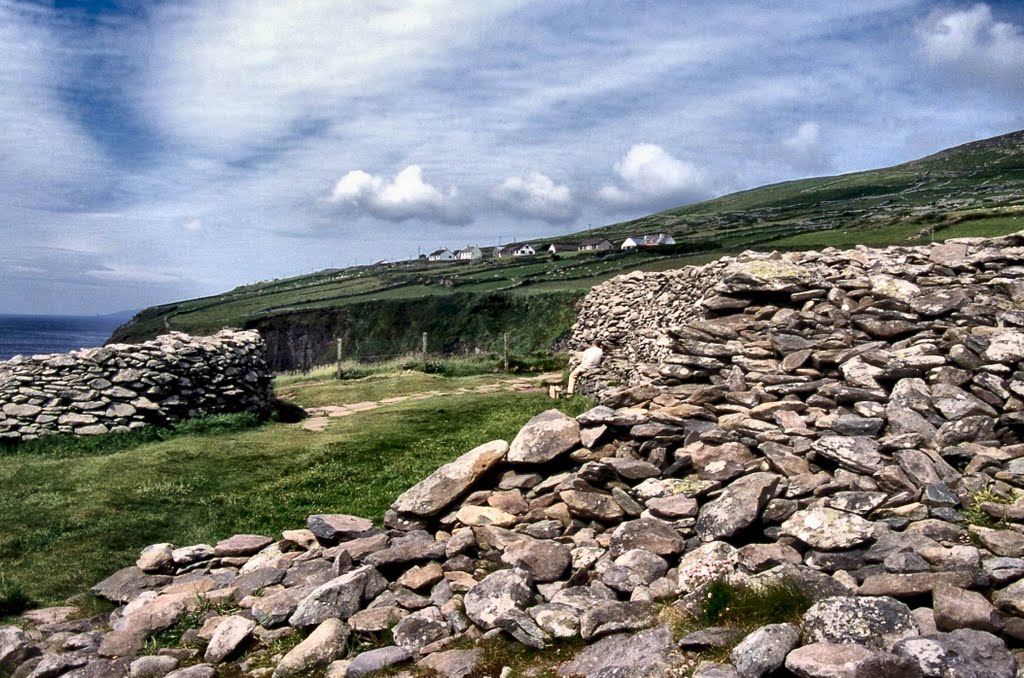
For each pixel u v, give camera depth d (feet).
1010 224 152.05
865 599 14.34
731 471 21.38
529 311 197.36
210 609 21.66
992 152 563.07
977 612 13.55
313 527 25.72
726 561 17.16
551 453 24.39
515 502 23.66
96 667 18.38
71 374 47.42
